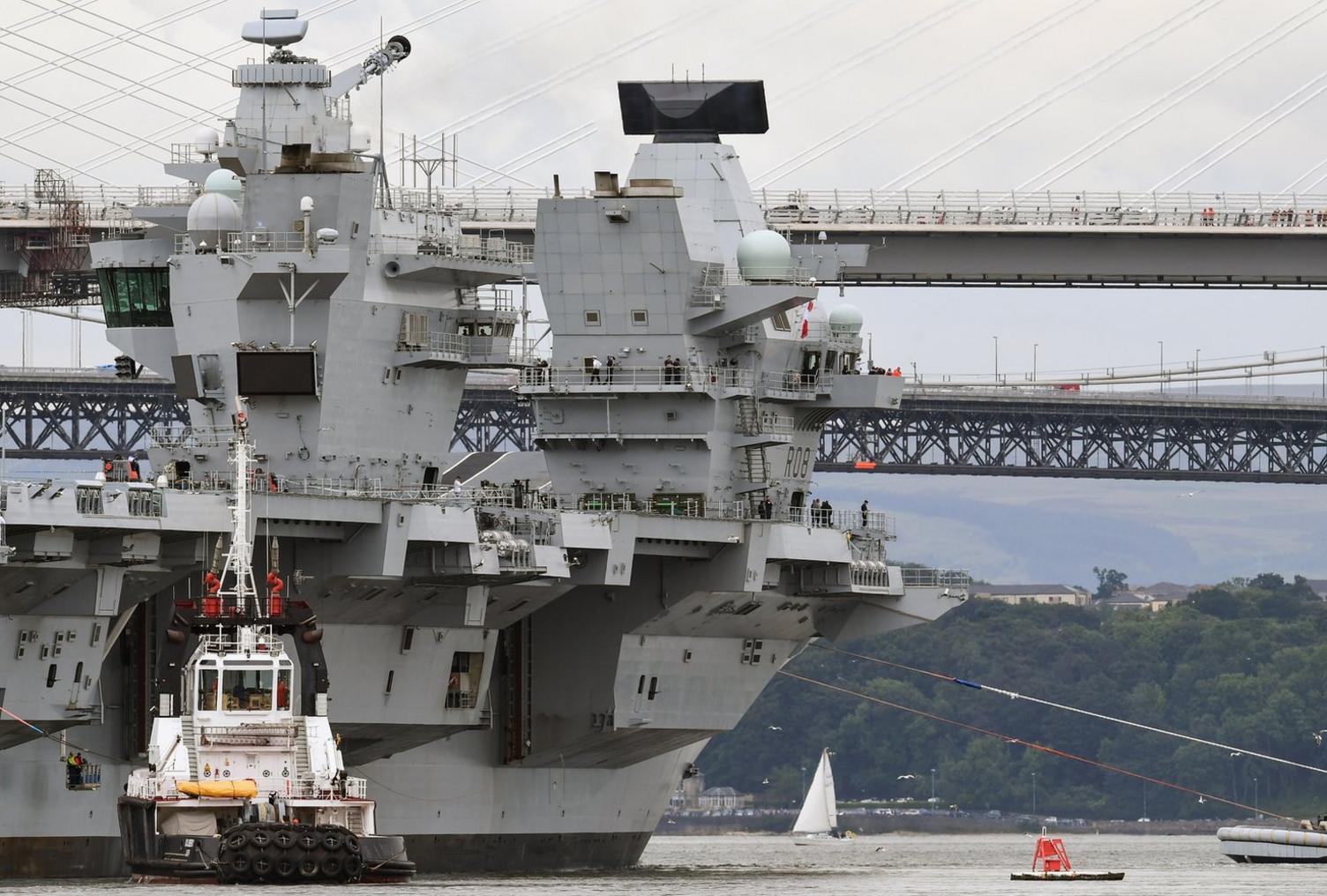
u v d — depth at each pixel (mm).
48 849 194625
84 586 186625
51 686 187625
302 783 170750
